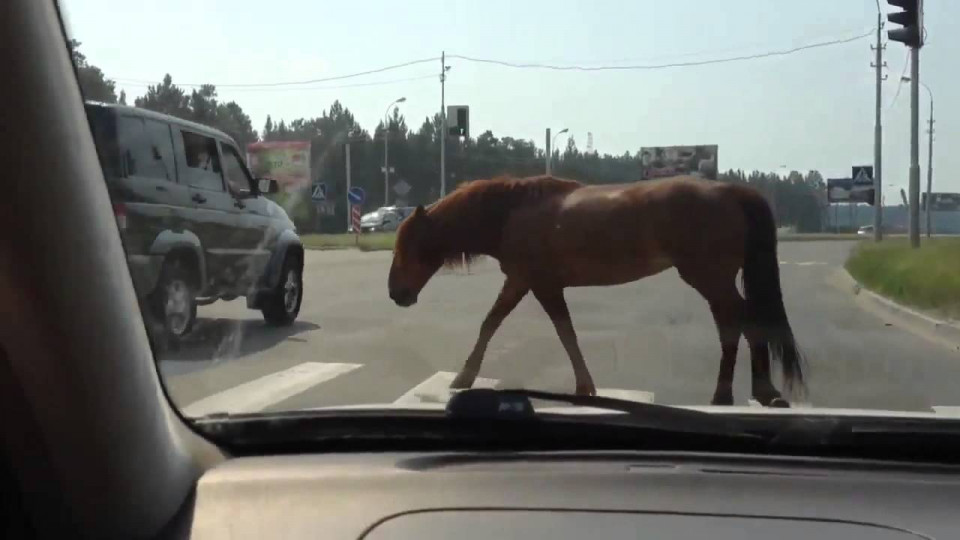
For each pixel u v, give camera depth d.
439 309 10.45
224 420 3.25
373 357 7.92
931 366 8.16
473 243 6.37
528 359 6.45
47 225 2.54
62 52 2.71
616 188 6.24
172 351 5.63
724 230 6.05
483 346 6.40
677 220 6.07
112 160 3.81
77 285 2.61
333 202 14.34
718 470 2.94
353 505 2.75
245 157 9.13
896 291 13.60
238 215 8.83
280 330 9.49
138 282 3.05
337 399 6.04
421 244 6.40
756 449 3.16
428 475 2.93
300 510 2.73
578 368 6.19
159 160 6.98
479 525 2.60
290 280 9.98
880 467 2.99
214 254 8.16
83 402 2.56
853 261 16.44
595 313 8.64
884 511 2.66
